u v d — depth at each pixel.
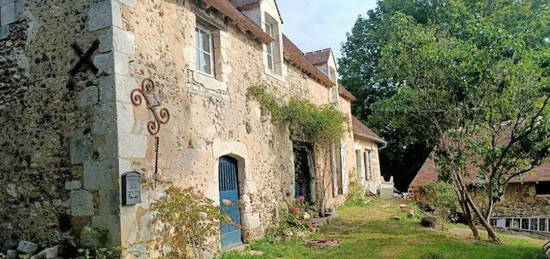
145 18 5.15
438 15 21.92
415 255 6.21
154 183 4.98
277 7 9.39
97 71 4.70
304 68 10.56
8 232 5.21
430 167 15.19
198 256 5.58
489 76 7.11
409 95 7.99
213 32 6.84
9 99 5.36
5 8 5.49
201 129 6.01
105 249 4.35
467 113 7.64
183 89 5.70
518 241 8.32
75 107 4.83
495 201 8.02
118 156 4.50
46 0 5.18
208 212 5.48
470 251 6.53
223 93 6.70
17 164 5.23
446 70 7.52
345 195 13.63
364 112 27.47
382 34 24.77
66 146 4.86
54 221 4.89
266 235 7.71
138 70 4.93
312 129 10.09
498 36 6.89
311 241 7.39
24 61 5.28
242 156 7.13
